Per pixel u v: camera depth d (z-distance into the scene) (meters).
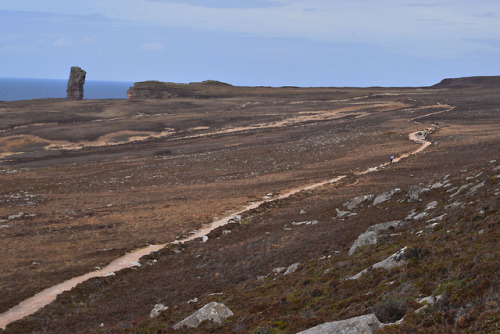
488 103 177.50
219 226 48.75
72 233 49.44
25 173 96.25
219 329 15.88
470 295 11.10
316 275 21.50
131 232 48.84
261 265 29.62
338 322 11.48
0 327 24.84
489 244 15.38
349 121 159.75
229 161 101.62
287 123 167.12
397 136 109.50
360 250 23.50
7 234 49.38
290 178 77.12
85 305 28.72
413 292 13.83
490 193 25.39
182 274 32.50
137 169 98.00
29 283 32.78
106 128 155.00
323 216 45.56
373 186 61.72
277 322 14.55
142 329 19.03
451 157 73.50
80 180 88.62
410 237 22.58
